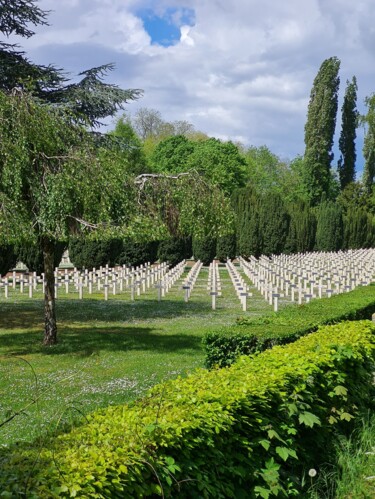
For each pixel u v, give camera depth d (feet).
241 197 135.85
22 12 61.05
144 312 60.95
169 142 191.01
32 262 92.48
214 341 28.50
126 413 13.24
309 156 207.31
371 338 24.82
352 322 27.71
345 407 20.49
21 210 37.55
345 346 22.20
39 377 32.99
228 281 96.17
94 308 63.98
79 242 102.47
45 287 43.57
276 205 136.67
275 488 14.78
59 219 37.86
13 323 54.03
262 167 248.52
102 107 65.00
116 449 11.10
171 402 14.24
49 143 38.68
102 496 9.85
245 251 132.16
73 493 9.49
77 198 38.70
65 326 52.54
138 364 36.06
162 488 11.34
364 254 134.10
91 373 33.96
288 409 16.67
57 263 90.02
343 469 17.76
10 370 34.88
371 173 208.13
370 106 207.00
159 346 42.29
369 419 22.06
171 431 12.35
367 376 23.09
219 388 15.51
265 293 70.69
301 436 17.90
